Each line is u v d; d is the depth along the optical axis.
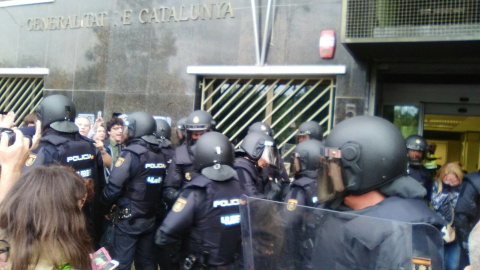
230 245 3.18
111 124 5.91
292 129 6.98
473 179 4.31
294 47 6.66
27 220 1.37
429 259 1.34
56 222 1.38
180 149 4.68
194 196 3.07
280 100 7.08
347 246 1.48
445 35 5.14
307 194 3.61
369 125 1.65
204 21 7.34
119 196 4.14
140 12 7.89
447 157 9.70
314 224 1.57
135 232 4.20
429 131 9.68
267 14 6.71
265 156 4.20
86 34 8.48
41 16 9.02
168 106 7.64
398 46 5.53
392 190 1.63
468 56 5.86
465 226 4.27
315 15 6.52
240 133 7.32
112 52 8.17
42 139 3.74
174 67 7.60
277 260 1.63
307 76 6.71
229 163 3.32
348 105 6.32
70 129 3.88
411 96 6.95
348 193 1.68
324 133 6.71
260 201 1.70
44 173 1.49
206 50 7.32
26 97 9.38
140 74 7.89
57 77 8.78
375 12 5.45
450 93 6.77
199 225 3.09
